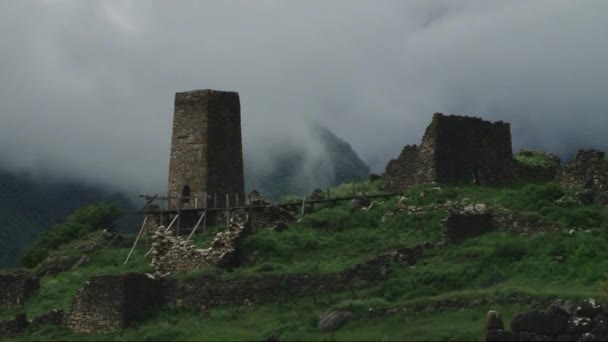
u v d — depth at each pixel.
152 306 66.31
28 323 68.44
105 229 91.00
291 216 75.56
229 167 81.94
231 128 82.50
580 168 73.06
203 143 81.31
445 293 60.06
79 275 77.88
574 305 52.06
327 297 63.28
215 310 64.50
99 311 65.50
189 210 77.94
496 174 79.38
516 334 49.41
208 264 69.31
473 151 78.69
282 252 69.94
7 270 80.56
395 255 66.12
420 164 78.19
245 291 65.00
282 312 62.56
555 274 61.75
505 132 80.44
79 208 96.00
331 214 74.81
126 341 60.44
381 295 62.19
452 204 72.00
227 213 76.50
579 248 63.41
